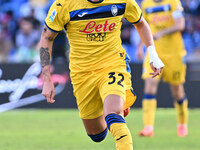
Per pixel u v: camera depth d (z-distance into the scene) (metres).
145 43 17.39
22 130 29.19
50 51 16.59
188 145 24.67
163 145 24.67
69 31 16.52
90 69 16.45
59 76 38.78
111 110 15.06
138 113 36.91
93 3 15.94
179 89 28.59
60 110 38.59
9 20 47.62
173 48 28.59
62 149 23.25
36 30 47.06
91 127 17.92
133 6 16.61
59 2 16.11
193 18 48.91
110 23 16.20
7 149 23.09
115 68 16.33
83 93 16.92
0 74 38.31
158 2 28.95
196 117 35.12
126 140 14.48
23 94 38.62
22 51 46.81
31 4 48.03
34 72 38.75
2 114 36.47
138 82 39.16
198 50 48.72
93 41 16.27
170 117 35.09
